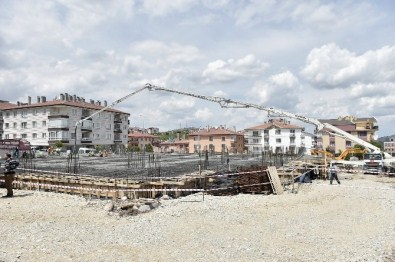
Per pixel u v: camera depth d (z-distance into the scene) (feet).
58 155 238.89
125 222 48.44
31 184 77.87
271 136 366.02
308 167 104.22
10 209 55.11
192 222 47.91
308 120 105.09
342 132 109.91
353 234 43.62
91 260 33.60
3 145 151.02
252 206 58.18
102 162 161.27
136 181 74.13
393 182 93.97
